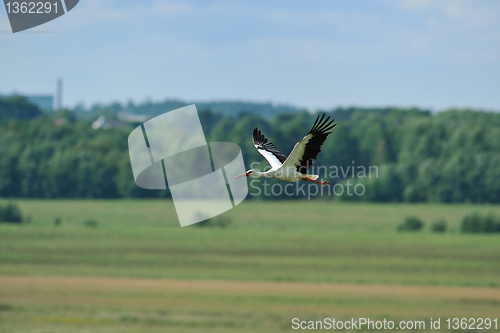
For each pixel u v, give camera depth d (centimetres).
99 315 3812
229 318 3750
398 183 11388
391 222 8850
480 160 11506
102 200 11875
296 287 4825
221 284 4928
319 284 4944
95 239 7456
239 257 6319
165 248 6831
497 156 11594
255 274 5391
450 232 8300
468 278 5253
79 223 8969
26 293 4522
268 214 9344
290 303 4216
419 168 11538
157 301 4256
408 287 4856
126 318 3759
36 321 3681
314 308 4050
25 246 6856
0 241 7162
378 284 4966
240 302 4225
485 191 11225
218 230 8288
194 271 5506
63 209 10575
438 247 7050
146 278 5181
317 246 7050
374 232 8094
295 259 6191
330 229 8319
